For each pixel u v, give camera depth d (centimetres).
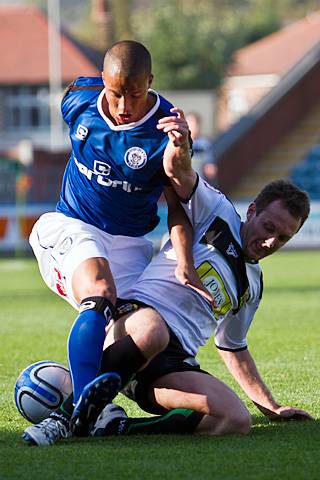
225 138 7638
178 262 1335
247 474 1091
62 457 1171
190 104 13462
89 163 1402
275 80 13788
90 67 13450
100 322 1262
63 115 1427
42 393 1327
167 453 1193
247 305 1422
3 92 13625
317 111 8225
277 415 1423
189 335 1346
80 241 1378
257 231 1362
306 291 3641
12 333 2556
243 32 15538
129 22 16575
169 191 1377
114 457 1172
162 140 1362
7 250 6600
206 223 1366
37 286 4150
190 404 1298
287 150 7962
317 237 6538
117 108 1327
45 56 13775
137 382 1335
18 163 6625
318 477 1077
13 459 1162
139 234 1463
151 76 1321
